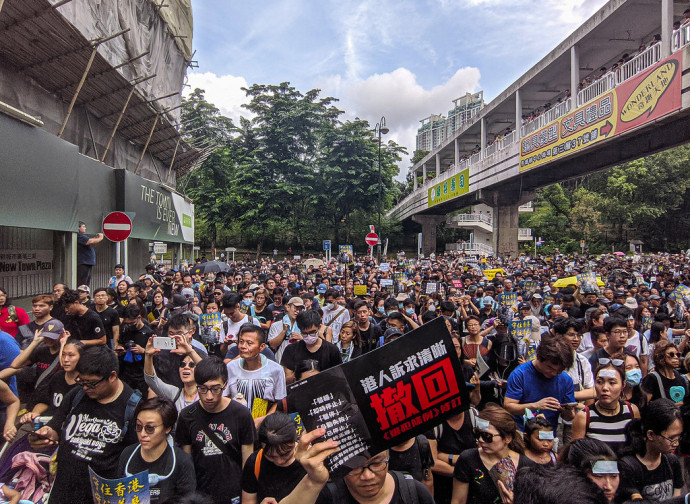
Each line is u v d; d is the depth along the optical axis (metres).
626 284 12.97
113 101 13.66
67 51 10.05
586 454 2.65
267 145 46.25
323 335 6.76
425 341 2.50
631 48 23.72
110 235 10.32
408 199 54.44
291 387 2.39
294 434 2.75
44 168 9.43
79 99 13.05
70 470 3.13
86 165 11.59
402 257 40.12
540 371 3.99
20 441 3.43
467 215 53.84
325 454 2.04
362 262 31.61
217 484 3.24
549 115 22.94
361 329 7.07
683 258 34.69
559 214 60.00
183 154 22.47
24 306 10.71
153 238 17.19
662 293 12.00
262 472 2.87
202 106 47.84
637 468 3.11
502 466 2.93
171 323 4.43
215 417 3.32
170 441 3.15
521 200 32.56
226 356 5.27
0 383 3.94
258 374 4.29
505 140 28.34
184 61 21.80
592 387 4.65
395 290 13.89
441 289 11.77
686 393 4.42
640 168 51.94
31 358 4.49
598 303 8.56
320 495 2.39
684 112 13.72
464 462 3.07
